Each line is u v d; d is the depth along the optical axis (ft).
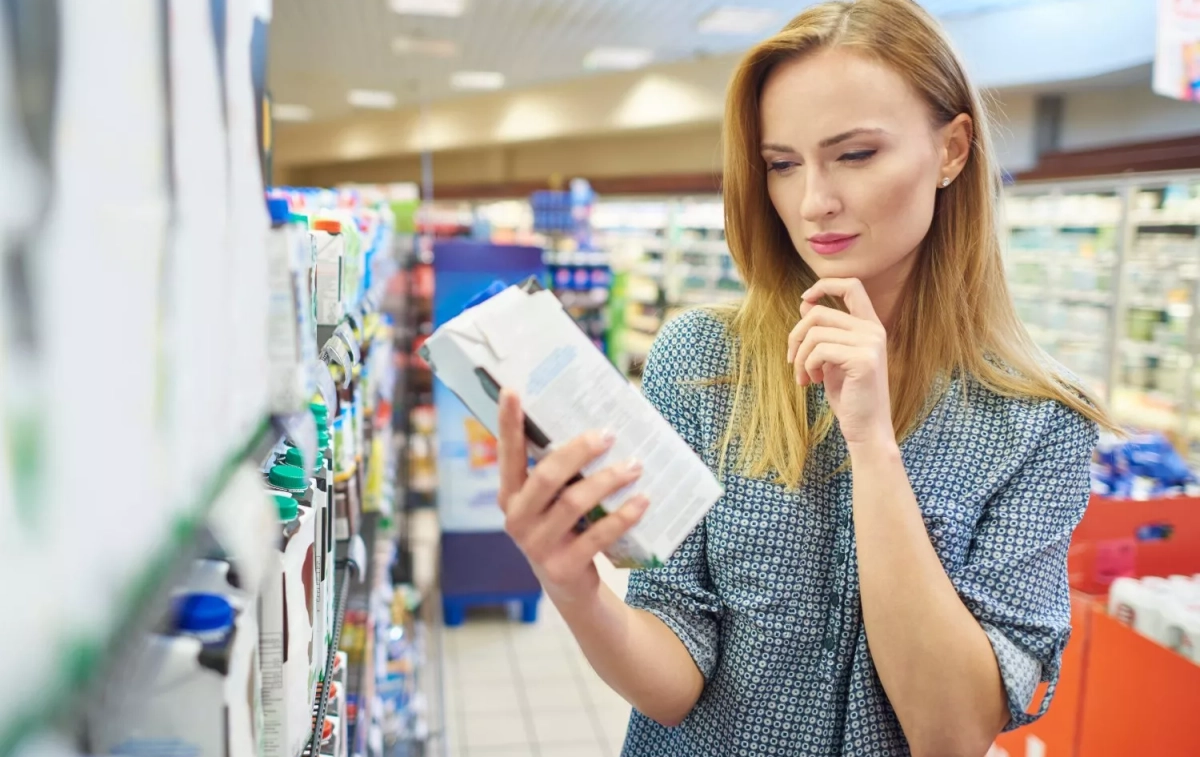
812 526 3.46
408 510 16.10
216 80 1.60
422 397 18.88
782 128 3.28
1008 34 26.30
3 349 0.84
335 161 71.51
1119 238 22.61
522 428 2.17
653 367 3.97
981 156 3.49
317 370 3.03
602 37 32.86
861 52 3.14
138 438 1.16
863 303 3.08
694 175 43.06
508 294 2.33
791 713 3.44
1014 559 3.28
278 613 2.19
